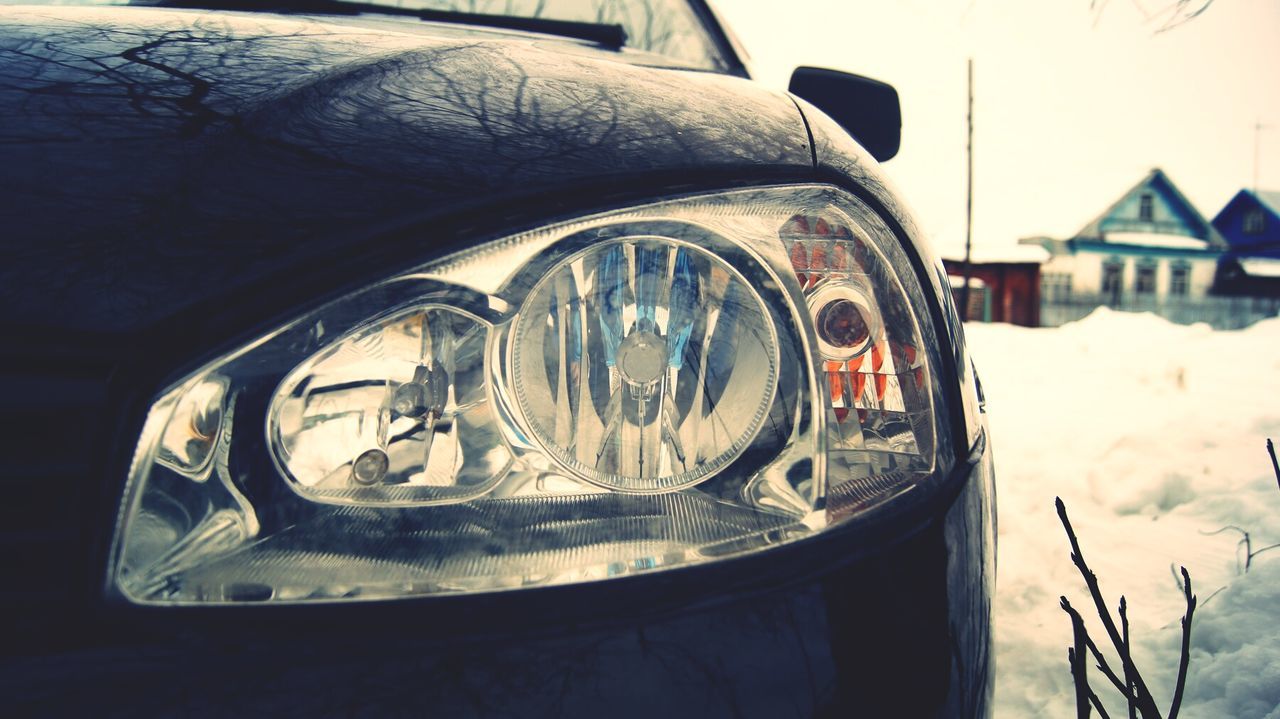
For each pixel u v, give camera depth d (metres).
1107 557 1.71
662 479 0.49
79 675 0.38
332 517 0.44
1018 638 1.39
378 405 0.45
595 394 0.49
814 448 0.51
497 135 0.53
